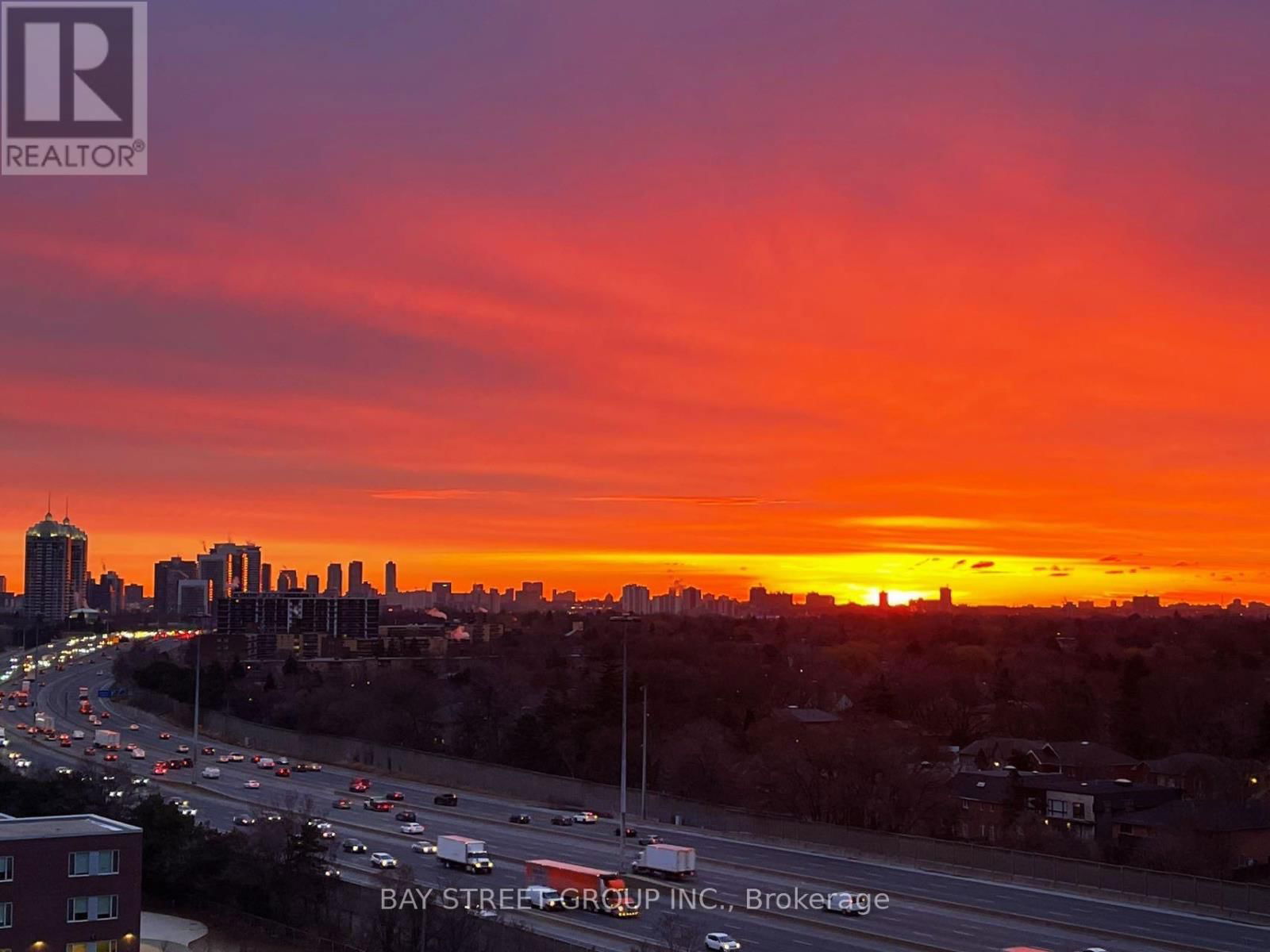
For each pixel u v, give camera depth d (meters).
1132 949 77.50
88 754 188.00
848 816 137.50
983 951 76.19
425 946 74.75
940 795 142.00
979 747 175.38
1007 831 132.75
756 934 82.19
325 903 89.81
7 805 111.50
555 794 151.12
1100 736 198.12
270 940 84.94
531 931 76.88
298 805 133.75
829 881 98.94
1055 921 84.06
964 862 104.88
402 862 105.75
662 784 159.75
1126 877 94.50
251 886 91.00
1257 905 87.06
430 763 174.38
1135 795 140.50
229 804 141.38
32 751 192.00
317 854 100.94
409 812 136.25
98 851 77.50
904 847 109.31
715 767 155.25
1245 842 120.62
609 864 105.31
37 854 75.81
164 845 96.44
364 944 79.94
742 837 121.88
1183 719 195.00
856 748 142.62
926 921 85.00
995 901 91.31
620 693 186.50
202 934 86.94
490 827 128.25
